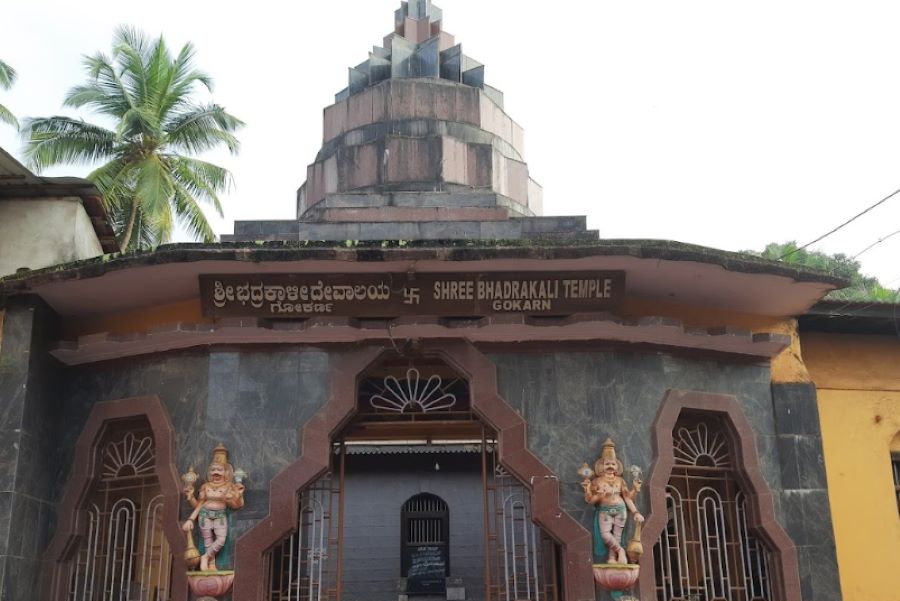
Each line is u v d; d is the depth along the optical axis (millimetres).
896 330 12094
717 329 10125
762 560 10195
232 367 9828
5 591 9102
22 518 9492
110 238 12055
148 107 25609
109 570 10289
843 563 10883
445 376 10797
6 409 9625
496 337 9812
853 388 11828
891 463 11680
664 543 10367
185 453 9688
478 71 14438
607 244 9211
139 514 10609
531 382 9836
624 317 10305
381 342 9859
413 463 21000
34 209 11016
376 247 9133
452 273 9492
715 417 10461
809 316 11562
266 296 9633
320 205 12484
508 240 9227
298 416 9656
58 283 9789
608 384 9883
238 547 9180
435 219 11641
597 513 9352
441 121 13328
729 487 10391
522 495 10492
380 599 20078
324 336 9750
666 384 10125
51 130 25344
